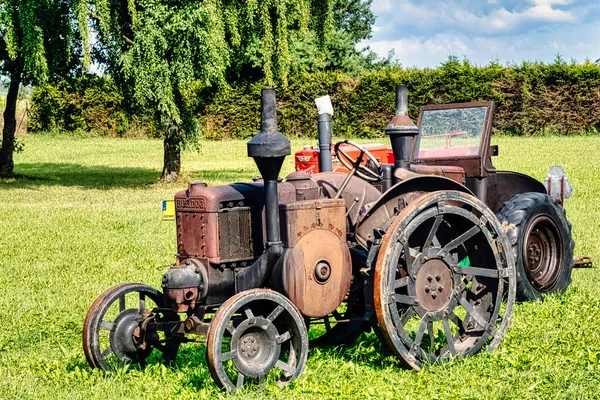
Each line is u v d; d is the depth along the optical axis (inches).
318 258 246.2
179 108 967.6
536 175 912.9
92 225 639.8
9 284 417.7
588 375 238.4
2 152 1079.6
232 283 247.9
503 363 252.8
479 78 1675.7
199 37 877.8
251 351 232.1
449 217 269.6
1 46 968.9
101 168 1267.2
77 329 329.1
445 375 242.2
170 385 239.1
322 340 282.2
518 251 339.3
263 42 946.7
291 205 243.9
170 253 509.4
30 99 1803.6
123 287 262.5
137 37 874.1
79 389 240.7
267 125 239.1
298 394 228.7
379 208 264.4
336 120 1695.4
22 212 725.9
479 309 274.7
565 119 1692.9
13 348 301.4
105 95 1784.0
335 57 2014.0
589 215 605.6
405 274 269.9
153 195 881.5
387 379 240.4
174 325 249.9
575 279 391.5
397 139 279.1
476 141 373.4
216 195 245.8
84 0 854.5
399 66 1795.0
